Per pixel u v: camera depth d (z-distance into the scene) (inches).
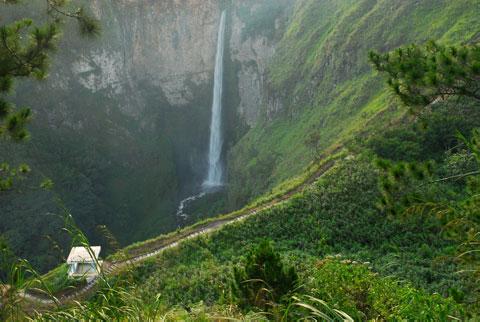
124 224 4082.2
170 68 4945.9
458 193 1285.7
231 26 4970.5
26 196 3115.2
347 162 1836.9
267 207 1763.0
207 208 4202.8
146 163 4537.4
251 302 510.3
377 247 1396.4
